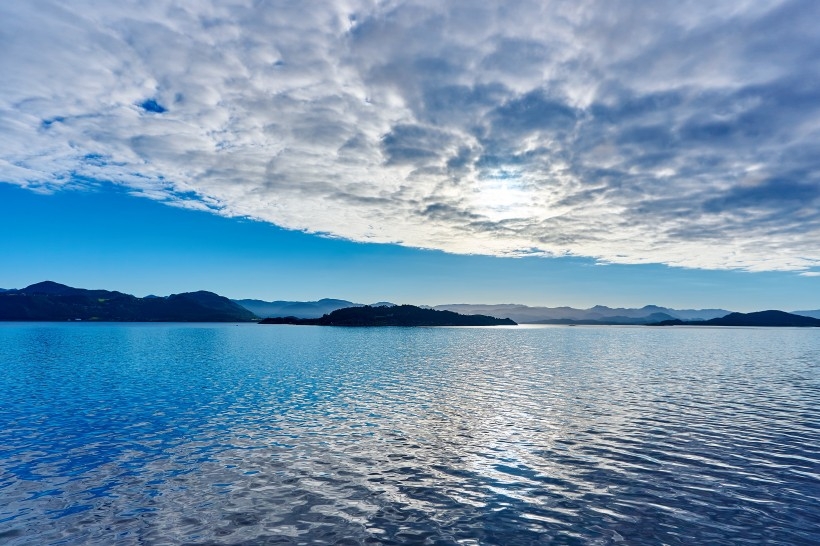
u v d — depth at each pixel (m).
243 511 20.45
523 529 18.92
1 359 89.06
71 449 29.36
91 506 20.94
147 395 49.00
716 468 26.25
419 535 18.36
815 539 18.27
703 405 44.12
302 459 27.55
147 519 19.67
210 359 91.50
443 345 147.38
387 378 63.59
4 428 34.75
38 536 18.27
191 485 23.41
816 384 59.09
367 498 21.91
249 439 31.75
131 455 28.20
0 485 23.34
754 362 91.75
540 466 26.47
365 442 31.08
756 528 19.14
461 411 41.06
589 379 63.12
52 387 54.28
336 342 160.88
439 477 24.69
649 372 72.44
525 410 41.59
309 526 19.06
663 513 20.48
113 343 142.75
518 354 109.88
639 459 27.75
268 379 62.03
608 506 21.17
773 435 33.19
